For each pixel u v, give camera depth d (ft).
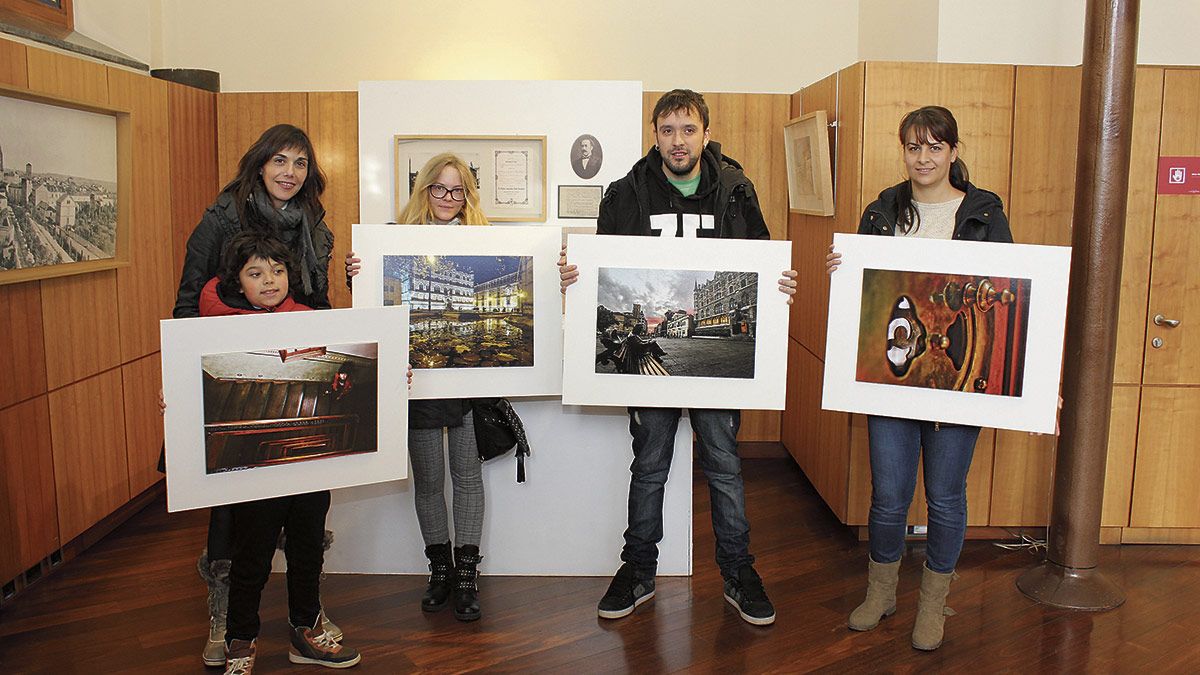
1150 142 12.10
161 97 14.32
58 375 11.69
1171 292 12.32
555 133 13.50
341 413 8.68
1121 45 10.37
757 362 9.66
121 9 15.93
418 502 10.55
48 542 11.48
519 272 10.05
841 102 12.97
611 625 10.19
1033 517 12.85
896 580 10.19
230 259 8.48
